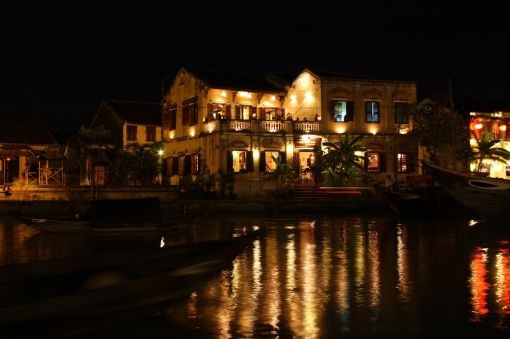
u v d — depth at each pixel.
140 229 31.16
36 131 54.75
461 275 17.17
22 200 42.00
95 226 31.00
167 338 11.09
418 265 19.03
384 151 48.31
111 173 54.62
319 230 31.38
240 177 45.59
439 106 48.03
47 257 21.88
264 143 46.47
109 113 62.31
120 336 11.18
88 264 11.43
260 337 11.18
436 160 46.94
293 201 42.78
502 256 21.06
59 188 44.53
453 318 12.40
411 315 12.64
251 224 35.38
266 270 18.08
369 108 48.41
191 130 49.84
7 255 22.47
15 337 9.86
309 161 47.81
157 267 11.22
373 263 19.47
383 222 36.97
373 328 11.71
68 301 10.12
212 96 47.84
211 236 29.02
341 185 45.22
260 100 49.69
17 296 10.28
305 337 11.17
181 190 45.81
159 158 53.75
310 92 48.38
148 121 60.34
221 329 11.66
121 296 10.55
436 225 34.38
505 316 12.55
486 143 47.12
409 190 40.38
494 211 35.81
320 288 15.36
